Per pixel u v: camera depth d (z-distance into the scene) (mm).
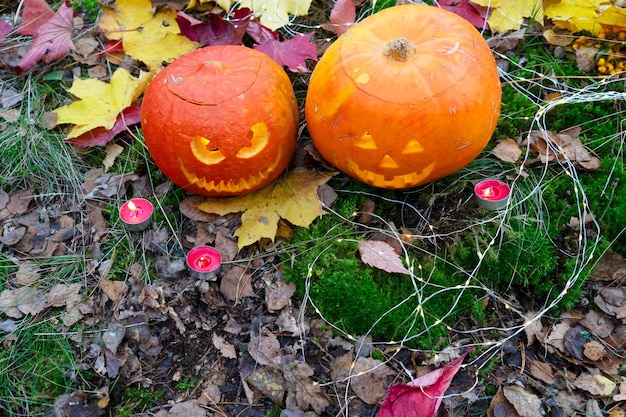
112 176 804
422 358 685
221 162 689
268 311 711
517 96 814
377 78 634
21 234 764
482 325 704
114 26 881
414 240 735
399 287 712
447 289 706
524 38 862
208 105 665
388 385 669
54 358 685
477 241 721
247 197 756
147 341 695
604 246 724
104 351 686
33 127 833
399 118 628
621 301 701
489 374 675
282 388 665
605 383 656
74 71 890
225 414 660
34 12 891
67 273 739
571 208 741
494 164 772
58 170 808
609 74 827
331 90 654
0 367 679
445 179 764
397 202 759
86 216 780
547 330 700
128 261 741
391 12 687
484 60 661
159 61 868
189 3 903
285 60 806
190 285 723
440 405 656
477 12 861
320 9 925
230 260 734
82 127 812
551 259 719
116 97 829
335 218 750
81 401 661
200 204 757
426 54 640
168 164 705
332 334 701
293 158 787
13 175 804
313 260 720
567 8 840
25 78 885
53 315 710
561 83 824
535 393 660
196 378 681
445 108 627
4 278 736
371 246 720
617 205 735
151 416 661
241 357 688
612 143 776
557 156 764
